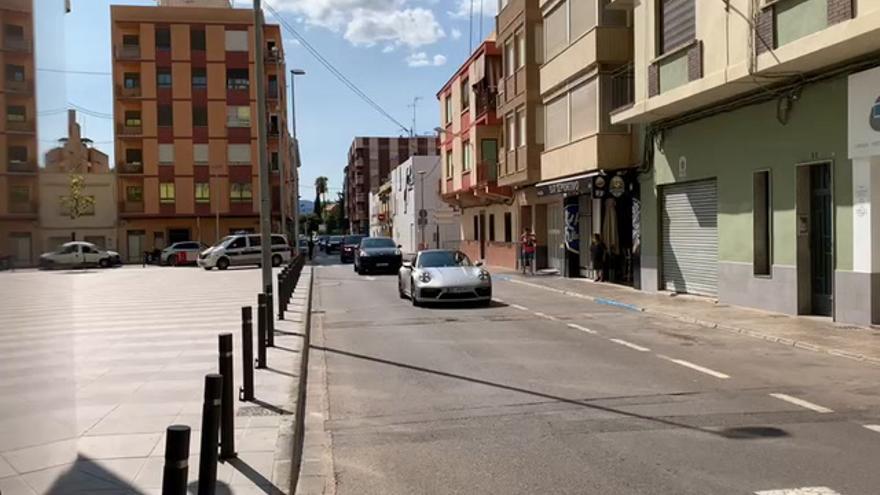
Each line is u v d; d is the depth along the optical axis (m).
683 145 17.75
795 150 13.59
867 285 11.96
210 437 4.34
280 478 5.03
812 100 13.12
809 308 13.71
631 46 20.95
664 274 19.22
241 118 62.59
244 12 62.41
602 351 10.70
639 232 20.36
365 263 32.47
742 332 12.30
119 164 61.41
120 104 61.59
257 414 6.82
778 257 14.20
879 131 11.45
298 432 6.51
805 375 8.71
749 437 6.14
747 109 15.06
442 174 47.50
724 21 14.30
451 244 61.84
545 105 26.34
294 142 45.88
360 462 5.77
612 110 20.89
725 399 7.53
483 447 6.05
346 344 12.09
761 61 12.98
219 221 62.62
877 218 11.83
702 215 17.34
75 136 46.84
